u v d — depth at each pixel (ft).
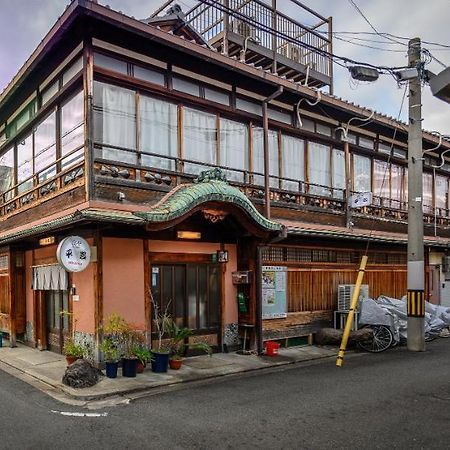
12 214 45.60
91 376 27.04
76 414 21.99
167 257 34.37
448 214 63.93
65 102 35.14
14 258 42.83
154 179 34.04
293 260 41.73
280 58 49.60
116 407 23.12
